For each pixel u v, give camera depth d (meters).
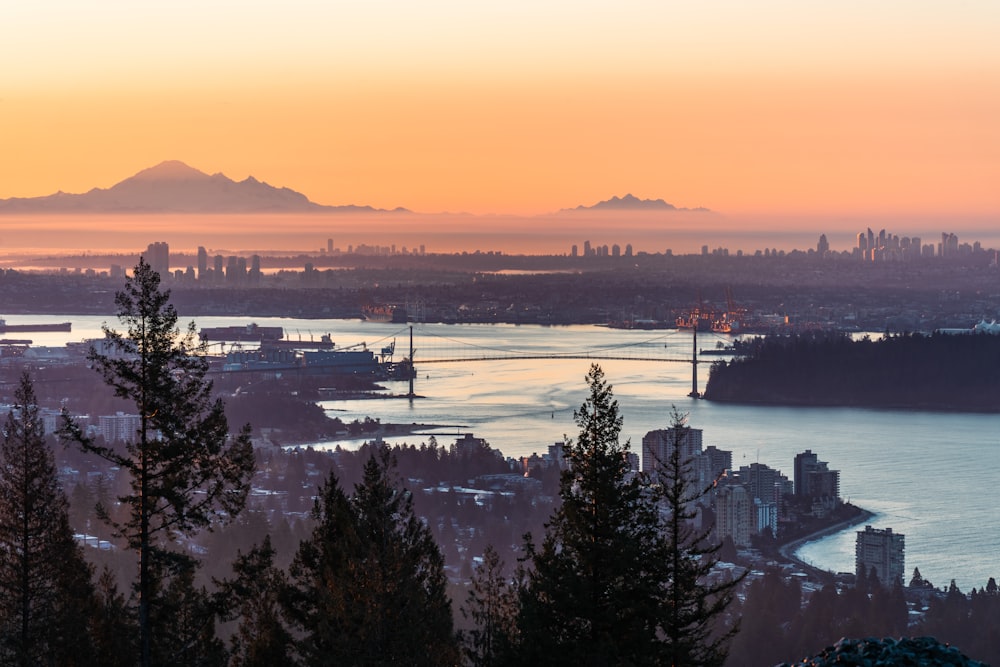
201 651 95.44
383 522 96.88
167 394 90.88
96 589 109.12
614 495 82.94
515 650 82.19
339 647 87.19
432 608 94.50
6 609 100.56
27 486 102.81
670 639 85.19
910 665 54.09
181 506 91.94
